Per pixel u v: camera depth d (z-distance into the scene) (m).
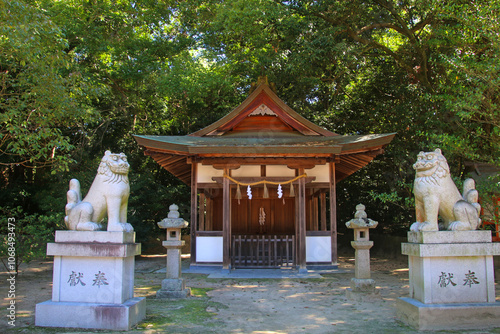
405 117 15.05
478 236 4.92
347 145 10.09
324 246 10.82
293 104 17.09
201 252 10.91
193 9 18.86
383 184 18.47
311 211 14.20
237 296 7.16
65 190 14.02
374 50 15.85
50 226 12.45
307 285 8.41
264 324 5.14
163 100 19.95
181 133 22.09
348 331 4.75
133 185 15.65
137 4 18.03
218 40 18.22
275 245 10.70
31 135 7.80
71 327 4.70
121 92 18.58
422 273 4.88
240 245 10.71
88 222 4.98
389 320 5.23
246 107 11.88
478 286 4.88
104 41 16.08
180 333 4.62
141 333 4.55
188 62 18.11
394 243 15.50
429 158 5.09
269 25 13.96
